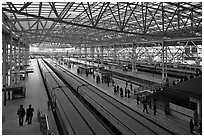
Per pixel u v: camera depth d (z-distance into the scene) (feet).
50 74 138.82
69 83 118.01
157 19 124.36
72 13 107.86
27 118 50.11
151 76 130.82
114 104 69.72
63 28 147.95
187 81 72.79
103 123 59.62
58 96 74.74
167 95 70.33
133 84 115.55
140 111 65.67
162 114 62.85
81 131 43.98
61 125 54.60
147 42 122.62
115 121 53.16
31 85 111.04
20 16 101.55
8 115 58.80
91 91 90.63
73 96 75.15
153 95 75.61
